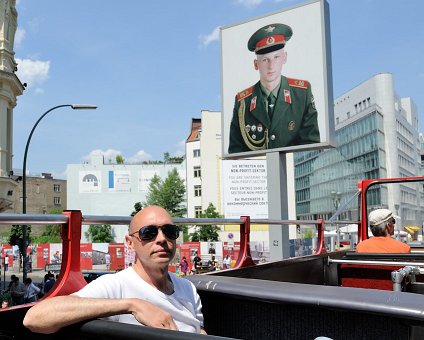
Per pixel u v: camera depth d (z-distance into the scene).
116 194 96.56
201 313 1.85
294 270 3.01
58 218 1.66
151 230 1.76
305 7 12.77
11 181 34.03
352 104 81.94
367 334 1.39
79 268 1.72
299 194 90.88
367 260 3.13
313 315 1.52
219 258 40.69
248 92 13.62
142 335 1.15
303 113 12.58
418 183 4.48
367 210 4.36
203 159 68.81
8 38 35.34
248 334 1.73
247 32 13.76
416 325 1.29
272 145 13.02
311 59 12.60
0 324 1.49
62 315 1.36
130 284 1.72
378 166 68.94
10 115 35.81
